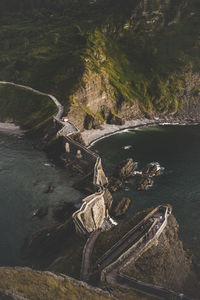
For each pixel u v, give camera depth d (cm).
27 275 4878
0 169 12850
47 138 15662
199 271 7888
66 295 4606
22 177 12362
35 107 18988
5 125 18525
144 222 7775
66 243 8275
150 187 12369
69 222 8725
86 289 4972
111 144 17112
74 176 12850
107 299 4834
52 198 10975
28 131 17088
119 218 10381
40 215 9869
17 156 14325
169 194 11938
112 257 6606
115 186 12050
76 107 18188
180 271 7438
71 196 11206
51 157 14512
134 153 15912
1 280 4578
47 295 4444
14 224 9331
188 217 10519
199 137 19138
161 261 7006
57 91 19588
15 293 4312
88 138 17562
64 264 6838
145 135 19062
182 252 8169
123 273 6059
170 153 16150
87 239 7544
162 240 7494
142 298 5322
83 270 6316
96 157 13075
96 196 9894
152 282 6231
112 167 14112
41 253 8088
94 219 9456
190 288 7094
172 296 5441
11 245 8406
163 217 7981
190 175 13625
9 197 10800
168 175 13538
